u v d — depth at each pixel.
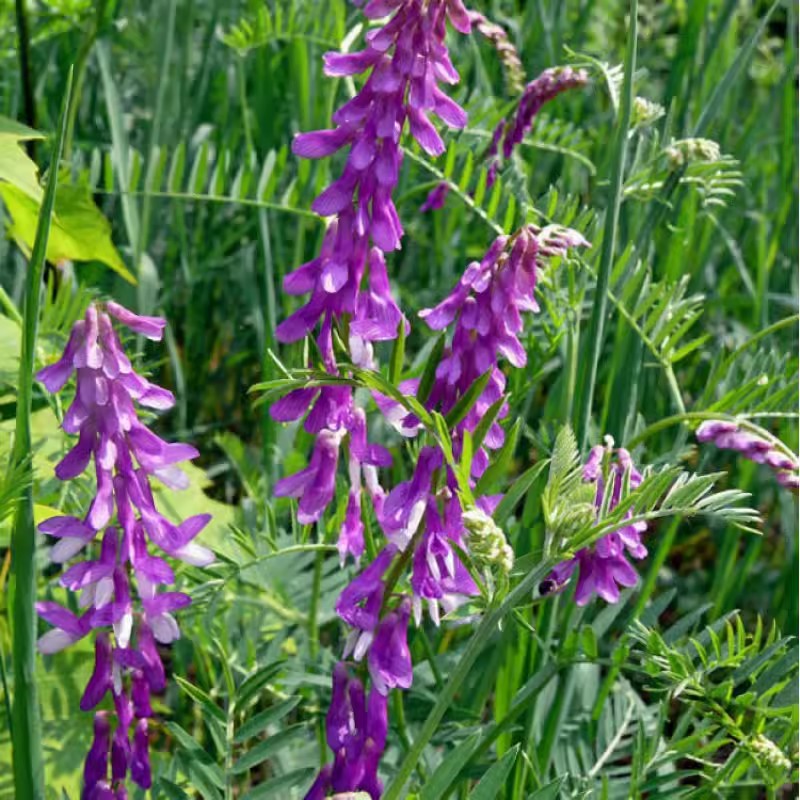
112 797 2.46
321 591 3.60
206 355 5.22
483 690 3.33
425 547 2.25
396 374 2.38
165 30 4.60
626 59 2.95
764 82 6.72
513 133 3.65
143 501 2.28
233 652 3.54
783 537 5.10
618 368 3.79
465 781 3.05
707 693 2.78
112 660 2.38
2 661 2.50
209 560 2.32
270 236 5.19
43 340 3.57
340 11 4.36
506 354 2.20
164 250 5.29
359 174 2.24
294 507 3.45
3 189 3.28
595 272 3.47
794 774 2.90
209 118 5.61
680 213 4.20
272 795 2.84
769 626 4.64
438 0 2.14
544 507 2.24
